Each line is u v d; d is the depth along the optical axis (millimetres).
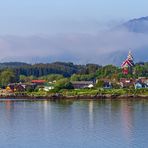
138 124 138625
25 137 116312
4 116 169000
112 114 171125
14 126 137500
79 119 155250
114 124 139875
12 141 110875
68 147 103750
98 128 131125
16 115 172750
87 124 140875
